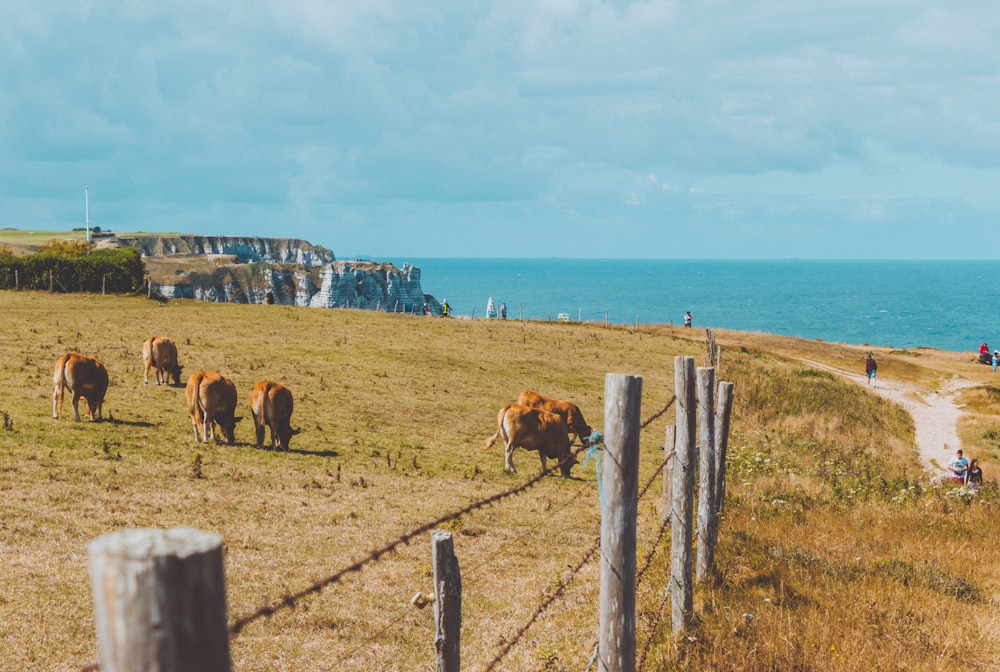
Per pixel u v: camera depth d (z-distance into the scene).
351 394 29.89
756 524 14.66
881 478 23.06
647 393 37.25
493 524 16.61
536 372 38.84
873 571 11.98
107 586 1.79
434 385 33.28
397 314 53.25
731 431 31.25
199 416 21.41
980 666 8.74
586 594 11.73
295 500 16.86
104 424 21.45
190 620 1.83
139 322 39.84
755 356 57.22
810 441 32.28
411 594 12.05
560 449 22.84
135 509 14.89
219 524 14.66
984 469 32.22
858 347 80.50
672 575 8.77
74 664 8.84
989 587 11.93
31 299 45.47
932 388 61.19
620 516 5.73
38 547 12.38
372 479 19.64
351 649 9.87
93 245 129.00
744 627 8.85
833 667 8.06
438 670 5.41
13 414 21.14
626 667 5.83
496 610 11.41
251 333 40.06
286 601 3.62
